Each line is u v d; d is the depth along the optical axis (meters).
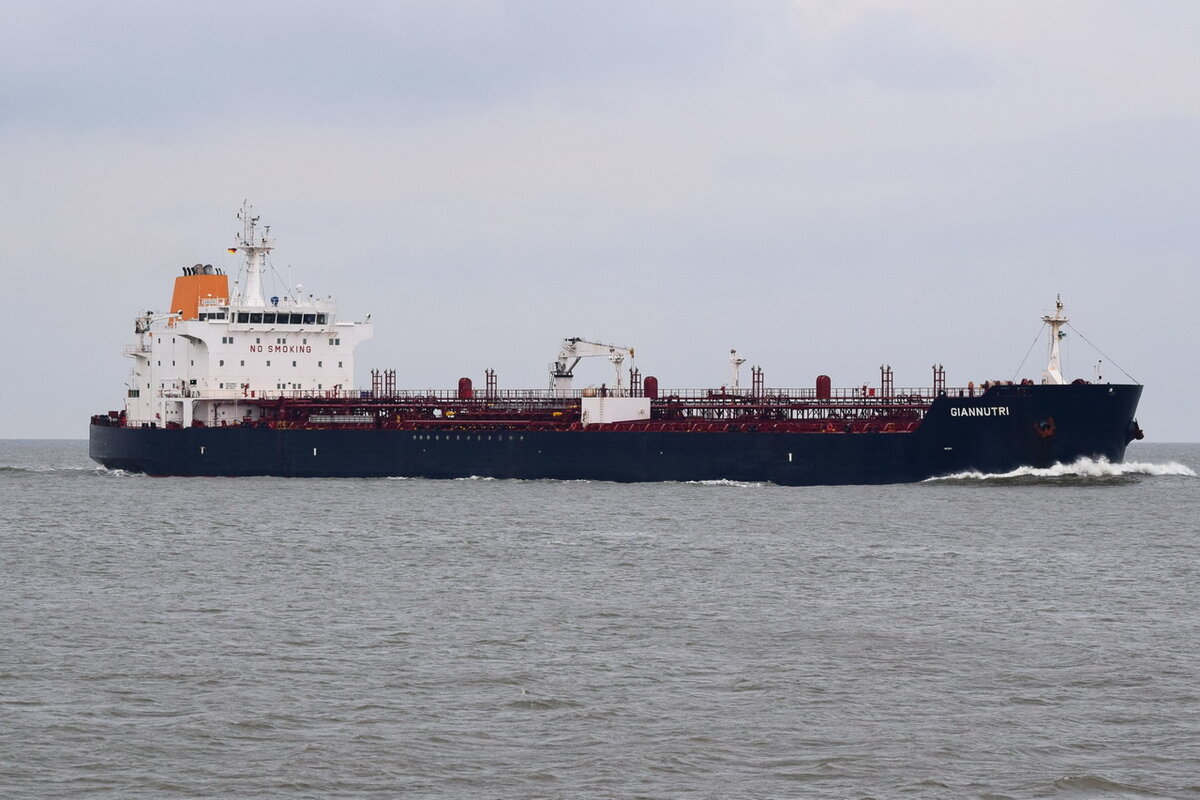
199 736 144.12
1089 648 179.75
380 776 133.50
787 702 155.75
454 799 128.25
